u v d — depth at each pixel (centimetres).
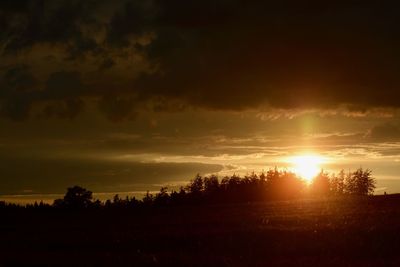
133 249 3469
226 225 4550
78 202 10956
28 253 3309
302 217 4841
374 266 2608
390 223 4016
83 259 2908
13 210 10356
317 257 2884
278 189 11788
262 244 3350
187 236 3856
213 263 2683
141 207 10031
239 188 11619
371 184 11388
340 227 3788
